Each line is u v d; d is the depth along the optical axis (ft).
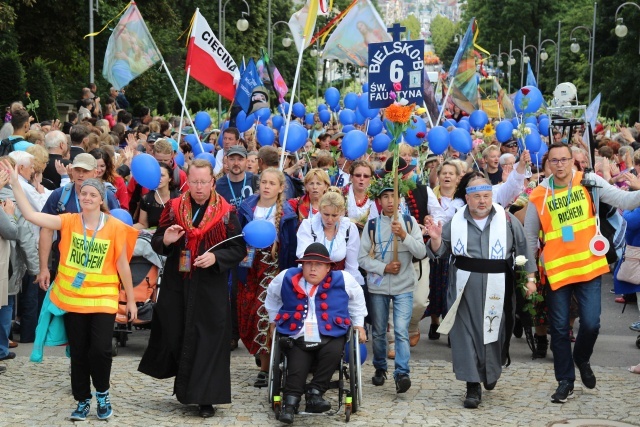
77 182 27.02
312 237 25.76
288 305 23.63
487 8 286.05
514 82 279.49
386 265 26.30
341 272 23.99
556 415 24.40
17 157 29.48
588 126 37.70
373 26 48.06
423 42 31.50
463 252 25.30
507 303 25.58
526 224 26.37
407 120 26.16
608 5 184.96
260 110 43.34
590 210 25.75
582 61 215.92
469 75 52.42
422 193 30.45
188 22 163.84
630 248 31.30
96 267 23.06
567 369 25.81
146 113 71.72
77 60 122.52
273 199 27.09
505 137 41.91
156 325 24.08
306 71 207.62
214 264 23.67
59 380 26.94
